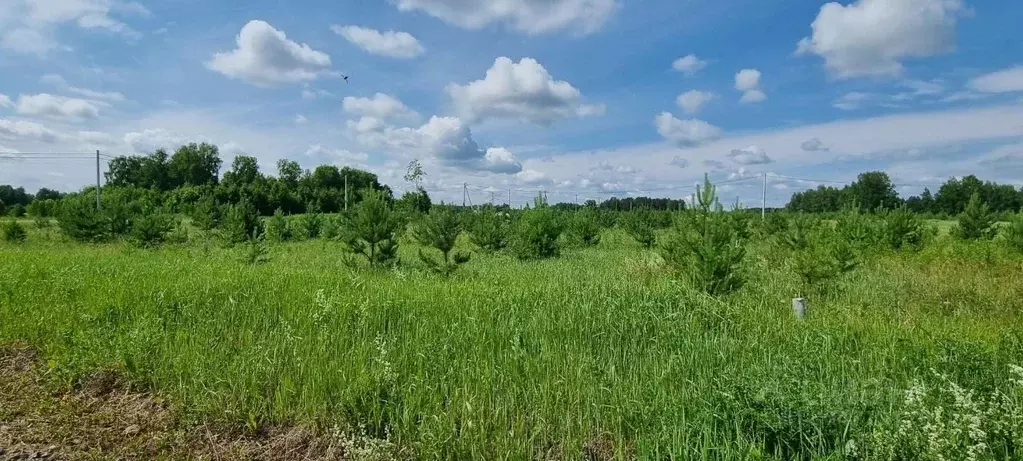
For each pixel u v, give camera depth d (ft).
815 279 31.12
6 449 12.16
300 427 13.30
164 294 23.73
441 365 15.64
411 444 11.94
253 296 23.52
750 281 32.35
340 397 13.92
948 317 24.95
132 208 82.07
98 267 33.19
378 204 38.01
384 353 15.28
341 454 12.31
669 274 31.83
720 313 21.98
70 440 12.72
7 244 68.90
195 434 13.14
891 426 10.53
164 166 285.02
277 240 73.97
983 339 19.12
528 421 12.83
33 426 13.33
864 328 21.08
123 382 16.15
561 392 14.01
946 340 16.81
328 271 33.65
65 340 18.71
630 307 21.86
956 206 169.99
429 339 17.92
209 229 73.61
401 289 26.53
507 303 23.07
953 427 9.48
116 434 13.12
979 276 34.17
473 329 18.89
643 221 75.97
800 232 50.24
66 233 74.33
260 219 75.05
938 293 29.55
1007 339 15.96
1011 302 27.35
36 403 14.57
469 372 15.01
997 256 42.09
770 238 68.74
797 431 10.80
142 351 16.70
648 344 18.74
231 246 57.47
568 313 21.11
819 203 195.62
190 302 22.90
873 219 65.21
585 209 87.20
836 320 22.59
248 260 42.52
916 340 18.72
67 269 30.91
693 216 28.40
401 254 52.90
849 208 69.05
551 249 52.19
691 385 13.80
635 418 12.84
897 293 30.53
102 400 15.07
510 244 53.16
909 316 24.36
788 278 34.68
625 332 19.61
